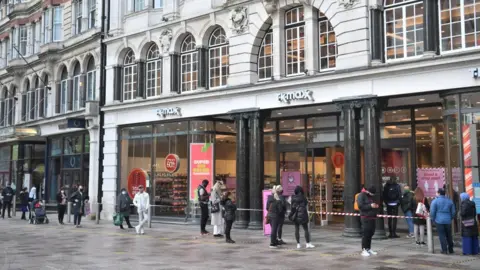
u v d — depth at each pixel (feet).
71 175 100.83
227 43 72.59
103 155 89.30
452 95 50.96
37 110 114.21
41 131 109.81
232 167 77.77
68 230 69.92
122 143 87.15
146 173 82.02
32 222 82.64
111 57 89.04
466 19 51.21
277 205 50.37
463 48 51.11
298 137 70.38
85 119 91.56
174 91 78.23
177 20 78.13
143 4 85.92
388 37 56.59
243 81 68.28
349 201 56.44
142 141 83.61
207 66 75.10
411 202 55.36
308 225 49.62
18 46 123.44
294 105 62.49
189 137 75.82
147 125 82.99
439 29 52.75
